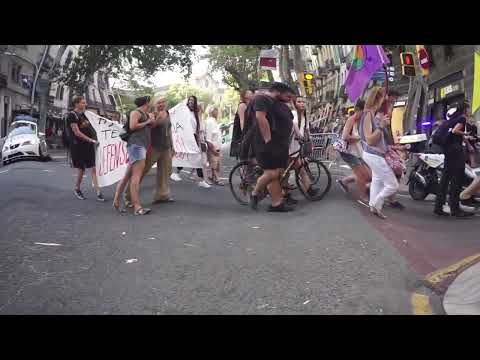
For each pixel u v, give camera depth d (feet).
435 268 17.17
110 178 31.60
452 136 27.25
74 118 31.50
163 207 29.19
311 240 19.90
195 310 13.19
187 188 38.22
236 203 31.71
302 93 80.74
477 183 28.32
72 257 17.79
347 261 17.13
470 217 27.32
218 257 17.89
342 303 13.55
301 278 15.57
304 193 30.71
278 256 17.90
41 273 15.89
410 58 63.87
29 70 160.76
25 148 70.54
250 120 30.35
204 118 42.42
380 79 67.15
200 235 21.42
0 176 43.62
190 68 134.00
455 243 20.77
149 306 13.42
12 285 14.71
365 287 14.74
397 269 16.47
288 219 25.00
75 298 13.87
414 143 38.01
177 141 39.17
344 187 32.42
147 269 16.52
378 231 21.54
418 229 23.61
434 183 32.68
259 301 13.79
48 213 26.07
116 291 14.46
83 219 24.84
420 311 13.16
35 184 38.22
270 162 27.27
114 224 23.76
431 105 82.07
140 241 20.26
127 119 26.71
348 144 29.45
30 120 77.05
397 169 25.38
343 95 131.23
